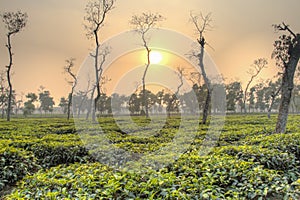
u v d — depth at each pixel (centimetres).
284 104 1257
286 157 748
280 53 1336
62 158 907
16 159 774
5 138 1257
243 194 556
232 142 1155
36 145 966
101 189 526
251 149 802
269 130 1469
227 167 639
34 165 812
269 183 585
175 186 536
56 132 1634
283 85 1272
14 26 2462
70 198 494
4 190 690
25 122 2367
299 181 590
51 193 496
